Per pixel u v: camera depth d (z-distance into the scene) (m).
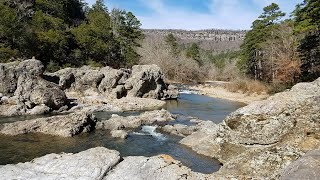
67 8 91.25
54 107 31.20
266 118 14.63
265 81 64.12
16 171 10.15
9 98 30.95
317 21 43.16
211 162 16.28
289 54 53.84
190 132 23.03
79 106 33.25
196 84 78.31
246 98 49.34
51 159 10.81
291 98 14.46
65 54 62.47
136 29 81.12
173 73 87.31
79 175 9.91
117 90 41.31
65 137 21.28
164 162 10.82
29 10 65.94
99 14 77.69
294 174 8.02
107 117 29.30
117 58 74.81
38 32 56.12
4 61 46.84
